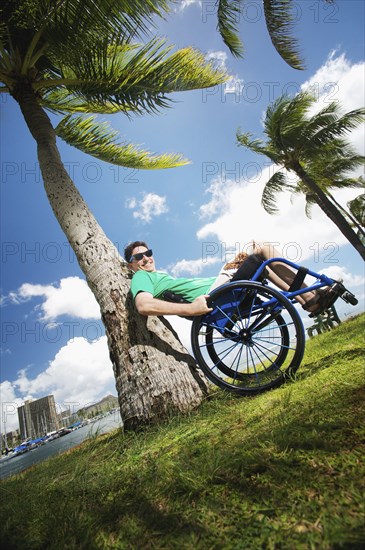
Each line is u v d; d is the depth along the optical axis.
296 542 0.78
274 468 1.09
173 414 2.56
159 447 1.93
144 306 2.58
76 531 1.14
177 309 2.50
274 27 8.87
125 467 1.76
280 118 14.88
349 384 1.70
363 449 1.06
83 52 4.61
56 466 2.69
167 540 0.94
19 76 5.11
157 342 2.90
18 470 3.99
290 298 2.51
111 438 2.94
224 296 2.51
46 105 6.35
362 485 0.90
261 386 2.44
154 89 5.11
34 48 5.16
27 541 1.20
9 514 1.55
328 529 0.77
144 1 4.16
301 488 0.97
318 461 1.07
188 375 2.79
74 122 6.32
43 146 4.64
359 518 0.79
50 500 1.54
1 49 4.90
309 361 3.07
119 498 1.31
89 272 3.41
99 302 3.25
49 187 4.11
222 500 1.04
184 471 1.31
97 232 3.71
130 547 0.97
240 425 1.72
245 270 2.55
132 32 4.45
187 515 1.03
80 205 3.92
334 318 6.20
